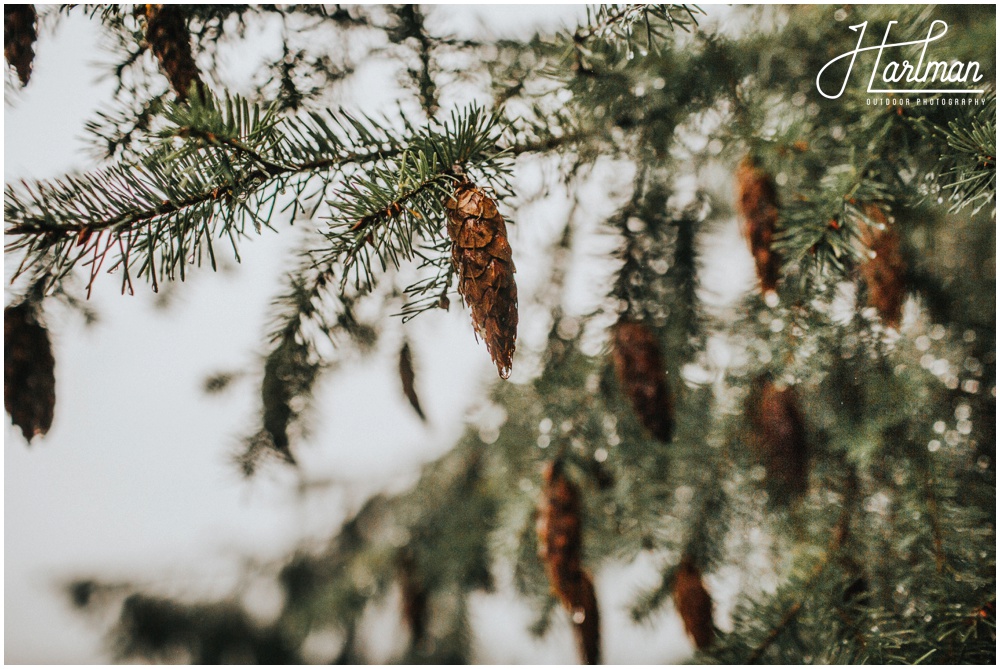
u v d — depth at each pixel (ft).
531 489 2.70
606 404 2.58
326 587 4.54
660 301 2.59
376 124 2.09
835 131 2.39
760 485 2.61
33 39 2.15
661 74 2.50
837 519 2.52
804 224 2.20
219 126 1.93
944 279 2.60
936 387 2.53
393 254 2.05
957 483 2.48
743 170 2.35
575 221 2.75
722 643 2.34
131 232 1.98
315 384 2.67
